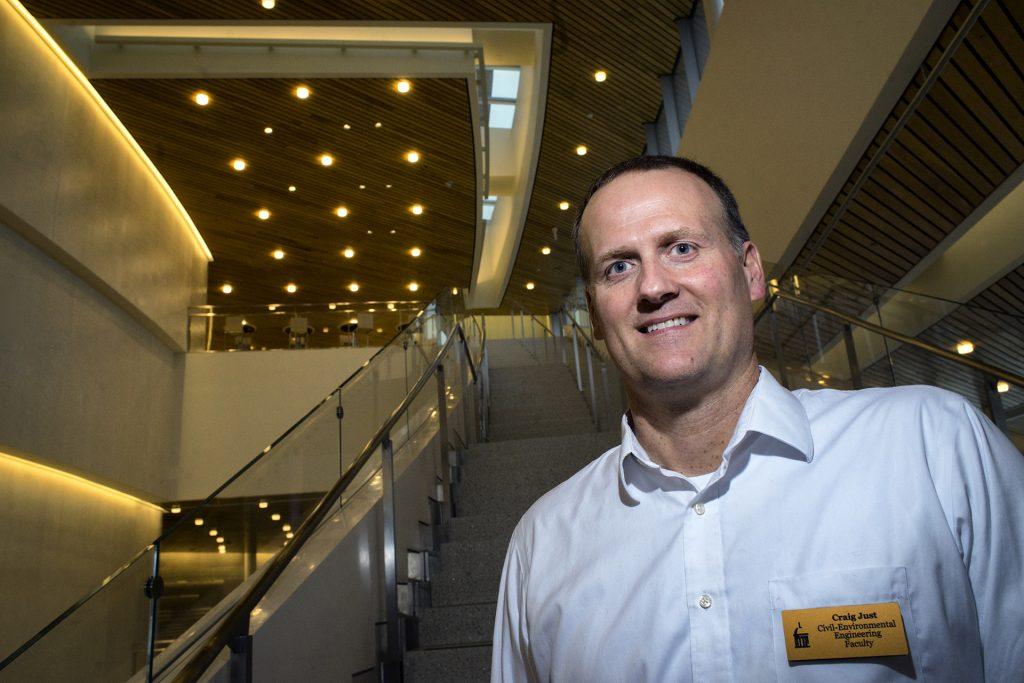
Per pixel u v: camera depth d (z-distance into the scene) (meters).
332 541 2.84
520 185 13.20
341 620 2.76
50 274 7.63
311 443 3.50
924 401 0.92
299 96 8.85
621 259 1.05
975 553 0.83
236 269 13.43
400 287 14.73
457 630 3.26
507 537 4.09
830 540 0.87
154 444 9.45
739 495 0.95
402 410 3.40
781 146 6.30
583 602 1.01
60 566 7.72
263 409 9.94
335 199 11.32
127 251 9.15
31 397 7.04
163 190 10.63
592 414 8.00
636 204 1.04
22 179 6.99
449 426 5.40
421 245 13.06
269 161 10.20
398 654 2.84
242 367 10.11
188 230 11.66
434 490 4.36
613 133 11.44
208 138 9.55
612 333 1.05
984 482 0.85
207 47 8.31
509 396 8.90
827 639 0.83
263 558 2.52
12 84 7.02
